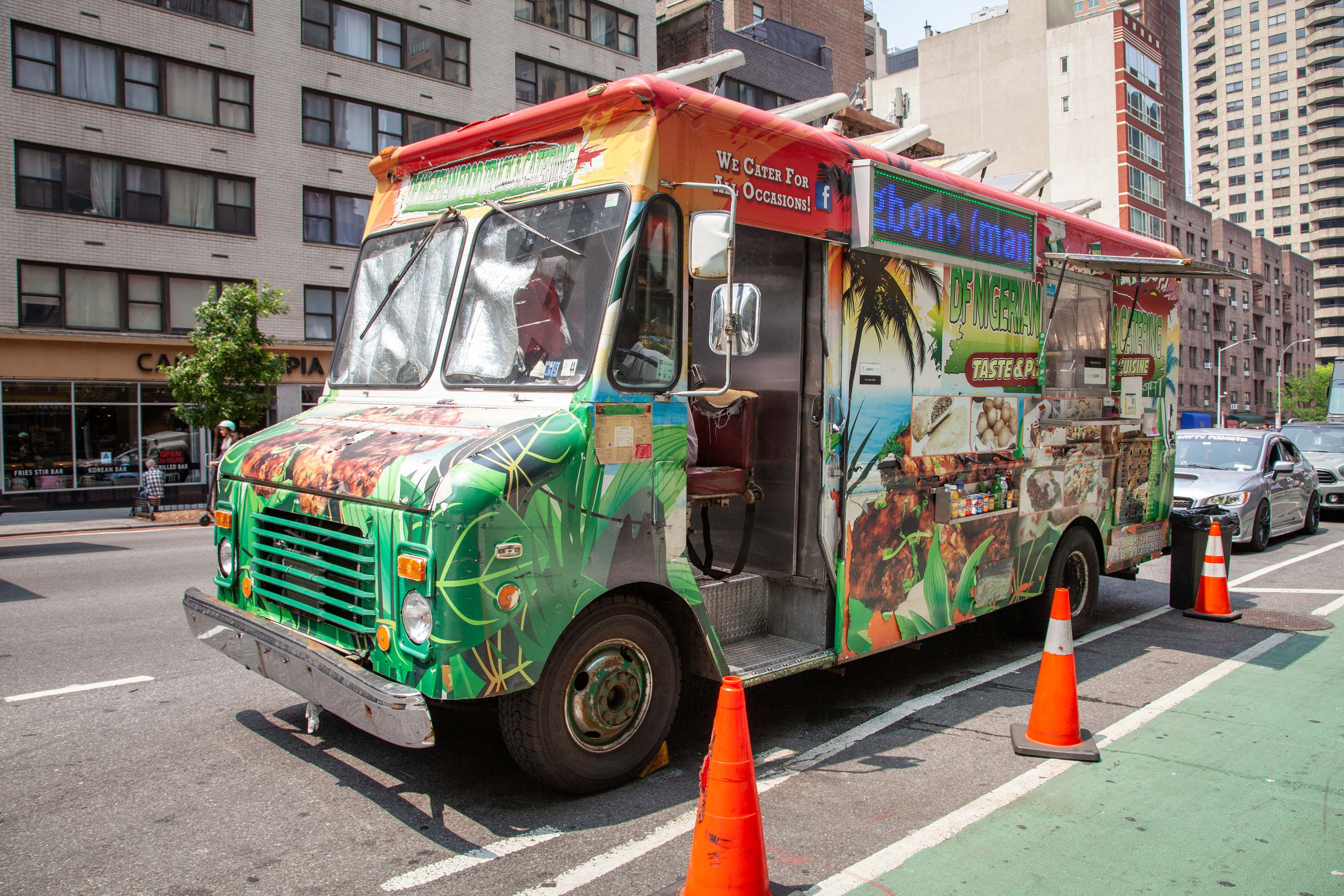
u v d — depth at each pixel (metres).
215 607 4.49
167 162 22.58
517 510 3.54
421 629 3.41
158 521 18.19
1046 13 54.91
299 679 3.80
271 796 4.10
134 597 9.09
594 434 3.79
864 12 48.19
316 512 3.95
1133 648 6.92
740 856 3.04
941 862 3.51
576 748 3.93
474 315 4.33
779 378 5.10
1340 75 111.81
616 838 3.68
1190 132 130.62
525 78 28.58
